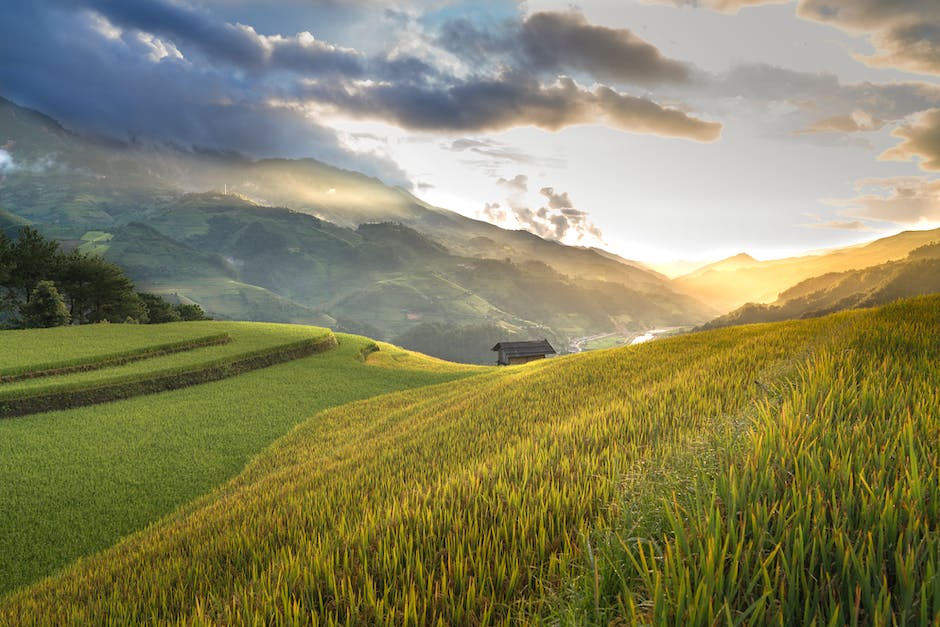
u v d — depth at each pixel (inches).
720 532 77.9
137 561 320.2
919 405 141.9
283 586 139.3
